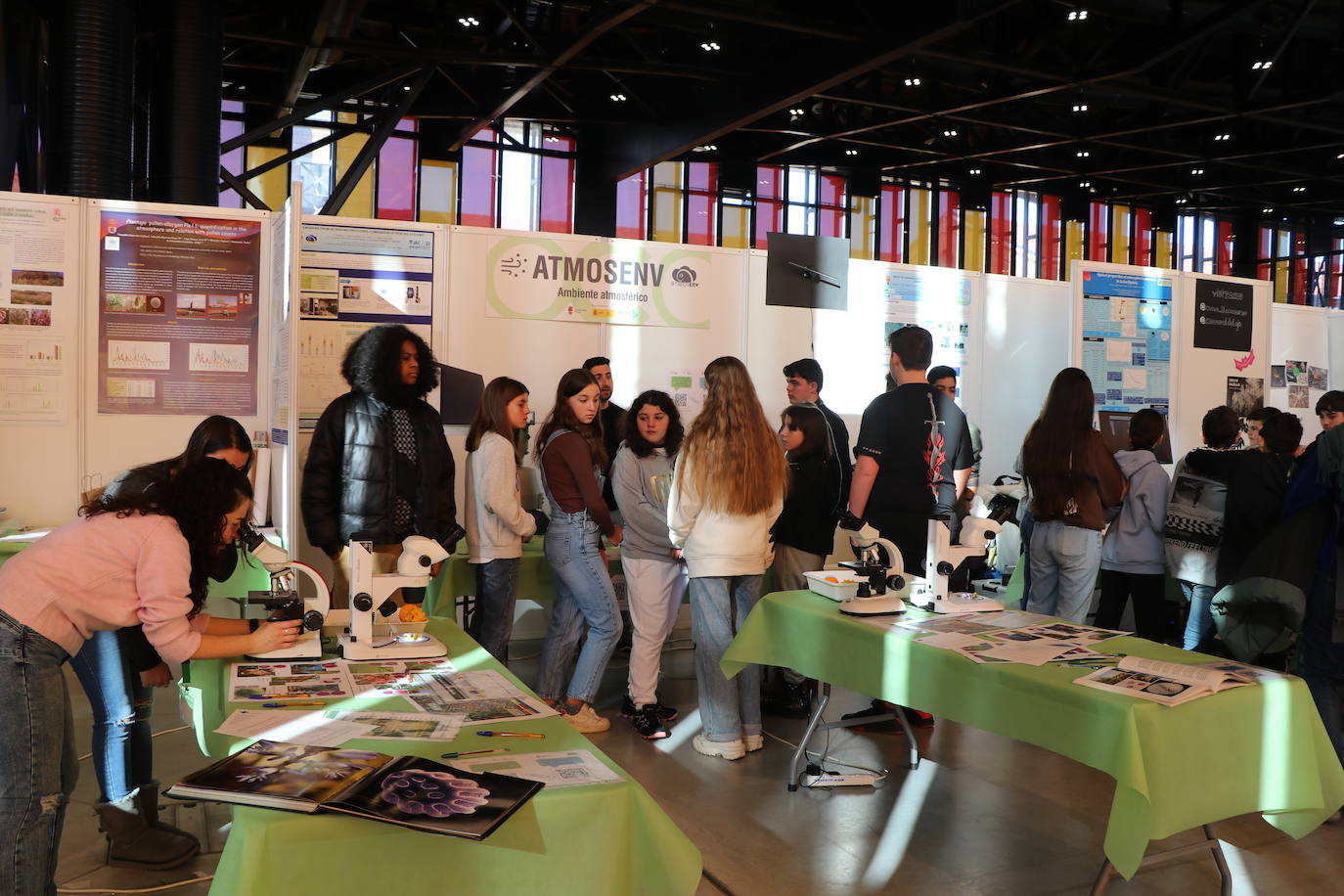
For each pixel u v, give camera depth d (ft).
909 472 12.41
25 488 14.85
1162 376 23.03
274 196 40.88
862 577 10.69
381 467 12.37
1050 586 13.51
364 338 12.52
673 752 12.98
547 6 31.99
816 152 50.62
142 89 28.50
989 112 40.50
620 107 41.45
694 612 12.57
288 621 8.09
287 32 28.94
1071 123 42.32
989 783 12.17
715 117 37.14
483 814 4.96
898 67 35.22
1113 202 60.08
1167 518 15.39
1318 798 7.79
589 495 12.92
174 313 15.38
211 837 10.04
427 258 17.57
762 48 33.94
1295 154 47.06
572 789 5.35
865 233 53.47
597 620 13.32
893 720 13.88
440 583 14.01
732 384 11.95
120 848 9.30
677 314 19.39
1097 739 7.34
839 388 20.89
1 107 20.11
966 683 8.51
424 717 6.59
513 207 45.83
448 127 43.93
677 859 5.34
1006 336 22.77
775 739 13.64
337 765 5.52
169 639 6.57
